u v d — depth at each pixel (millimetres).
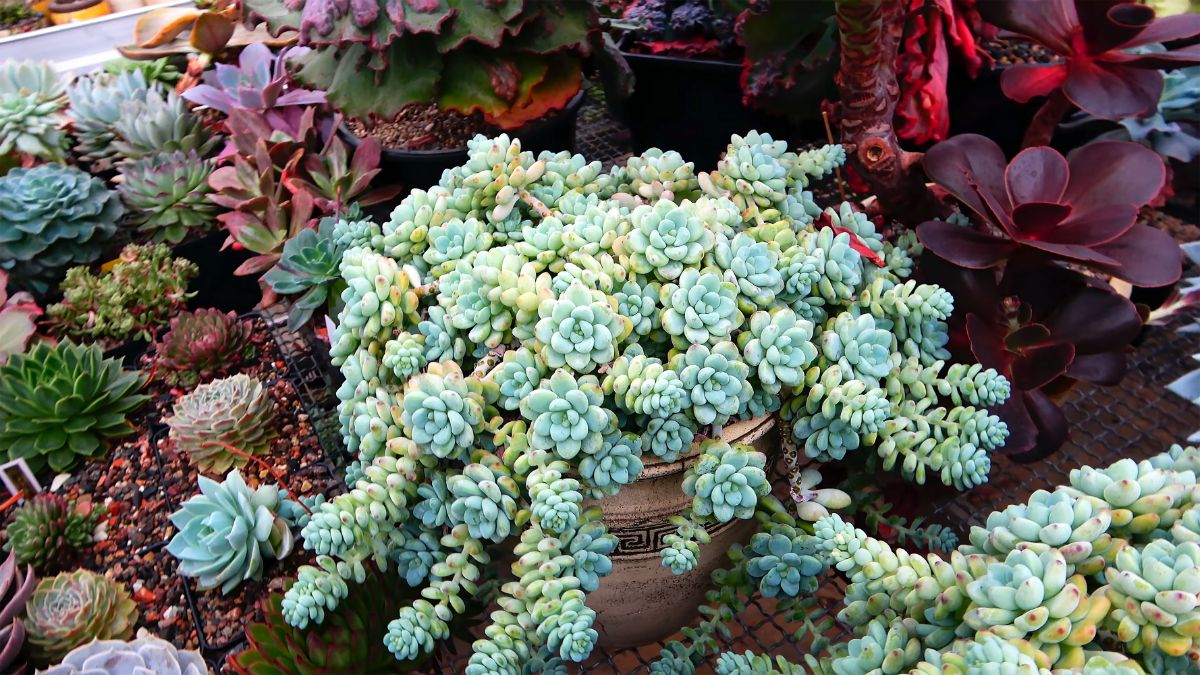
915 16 863
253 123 995
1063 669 555
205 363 921
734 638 731
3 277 950
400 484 673
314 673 704
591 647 638
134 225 1058
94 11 1535
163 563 820
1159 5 979
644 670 794
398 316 709
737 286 688
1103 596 590
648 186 752
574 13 953
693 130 1040
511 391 677
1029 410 768
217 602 791
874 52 749
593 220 718
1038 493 631
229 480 792
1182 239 930
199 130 1089
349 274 714
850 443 691
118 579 813
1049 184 761
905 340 733
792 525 705
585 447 659
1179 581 564
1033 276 779
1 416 883
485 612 778
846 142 802
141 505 859
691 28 1022
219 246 1046
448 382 667
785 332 683
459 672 745
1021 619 574
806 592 707
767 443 723
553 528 648
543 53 941
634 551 709
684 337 687
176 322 928
